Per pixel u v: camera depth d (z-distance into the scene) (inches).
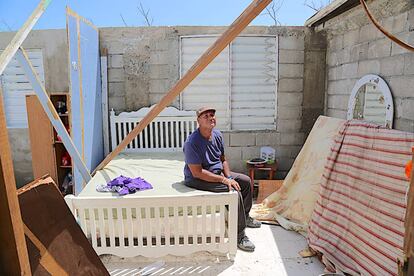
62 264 37.5
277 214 132.6
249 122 180.1
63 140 114.5
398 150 87.9
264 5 64.2
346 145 110.3
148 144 183.8
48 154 152.7
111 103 179.2
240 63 174.7
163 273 96.3
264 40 173.0
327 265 95.0
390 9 105.3
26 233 33.1
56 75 171.8
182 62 175.5
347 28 141.5
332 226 104.6
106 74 175.5
